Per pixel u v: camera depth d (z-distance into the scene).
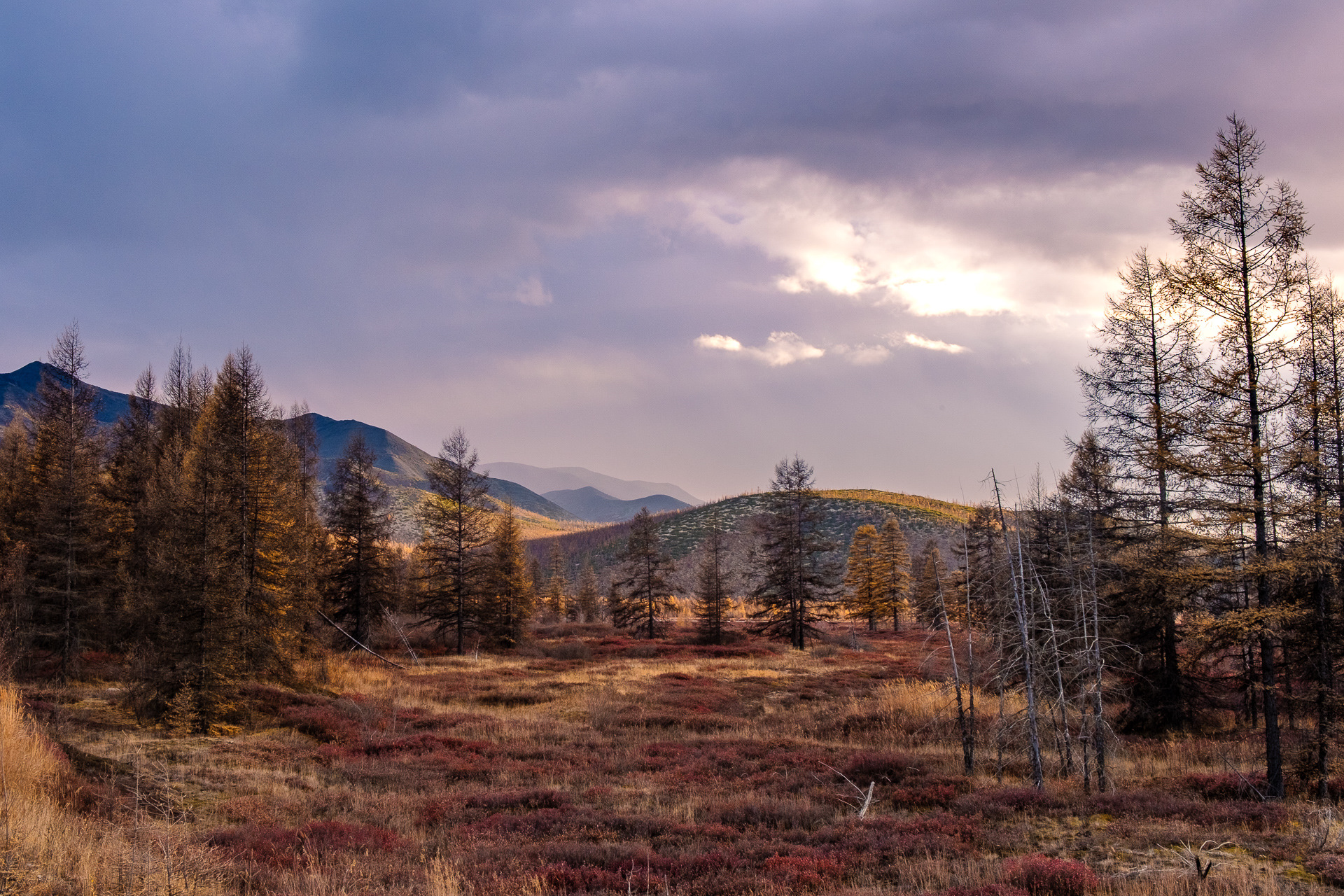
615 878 9.78
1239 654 17.77
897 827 12.50
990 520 23.64
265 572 25.69
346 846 11.20
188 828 11.27
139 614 21.23
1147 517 19.58
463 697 29.97
